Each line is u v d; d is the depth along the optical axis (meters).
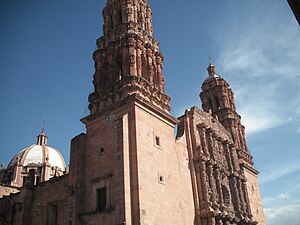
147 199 31.08
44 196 44.16
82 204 33.84
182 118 47.72
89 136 37.78
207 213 39.81
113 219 29.81
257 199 62.00
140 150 33.03
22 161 86.31
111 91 38.47
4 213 45.88
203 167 43.84
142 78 38.44
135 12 45.72
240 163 59.28
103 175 33.66
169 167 37.34
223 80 70.19
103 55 43.25
